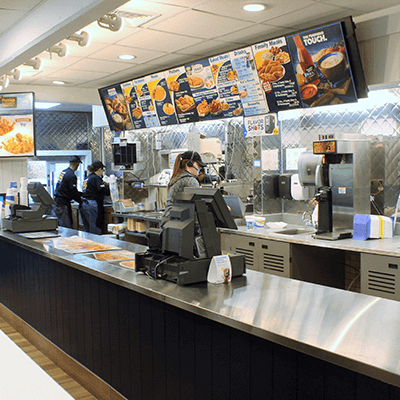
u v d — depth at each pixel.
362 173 4.42
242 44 5.18
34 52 4.42
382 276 3.72
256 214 5.63
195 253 2.74
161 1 3.78
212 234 2.75
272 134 5.23
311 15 4.23
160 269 2.80
